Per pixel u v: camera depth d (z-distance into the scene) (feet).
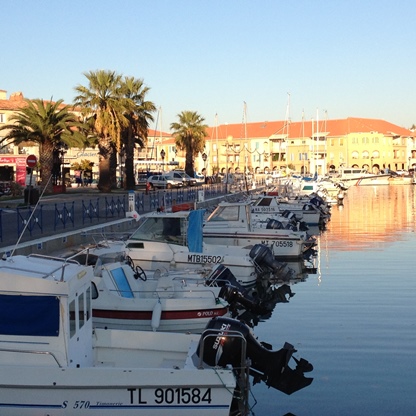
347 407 35.53
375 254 97.86
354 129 450.30
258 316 56.85
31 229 81.35
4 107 262.06
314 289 69.67
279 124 450.71
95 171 310.45
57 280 31.17
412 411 34.91
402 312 57.98
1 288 30.94
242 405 33.09
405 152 472.85
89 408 30.40
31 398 30.19
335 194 221.87
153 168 388.98
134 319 46.21
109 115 182.29
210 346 33.42
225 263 64.80
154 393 30.53
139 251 63.67
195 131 271.08
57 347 31.14
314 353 45.32
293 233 89.10
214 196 179.83
